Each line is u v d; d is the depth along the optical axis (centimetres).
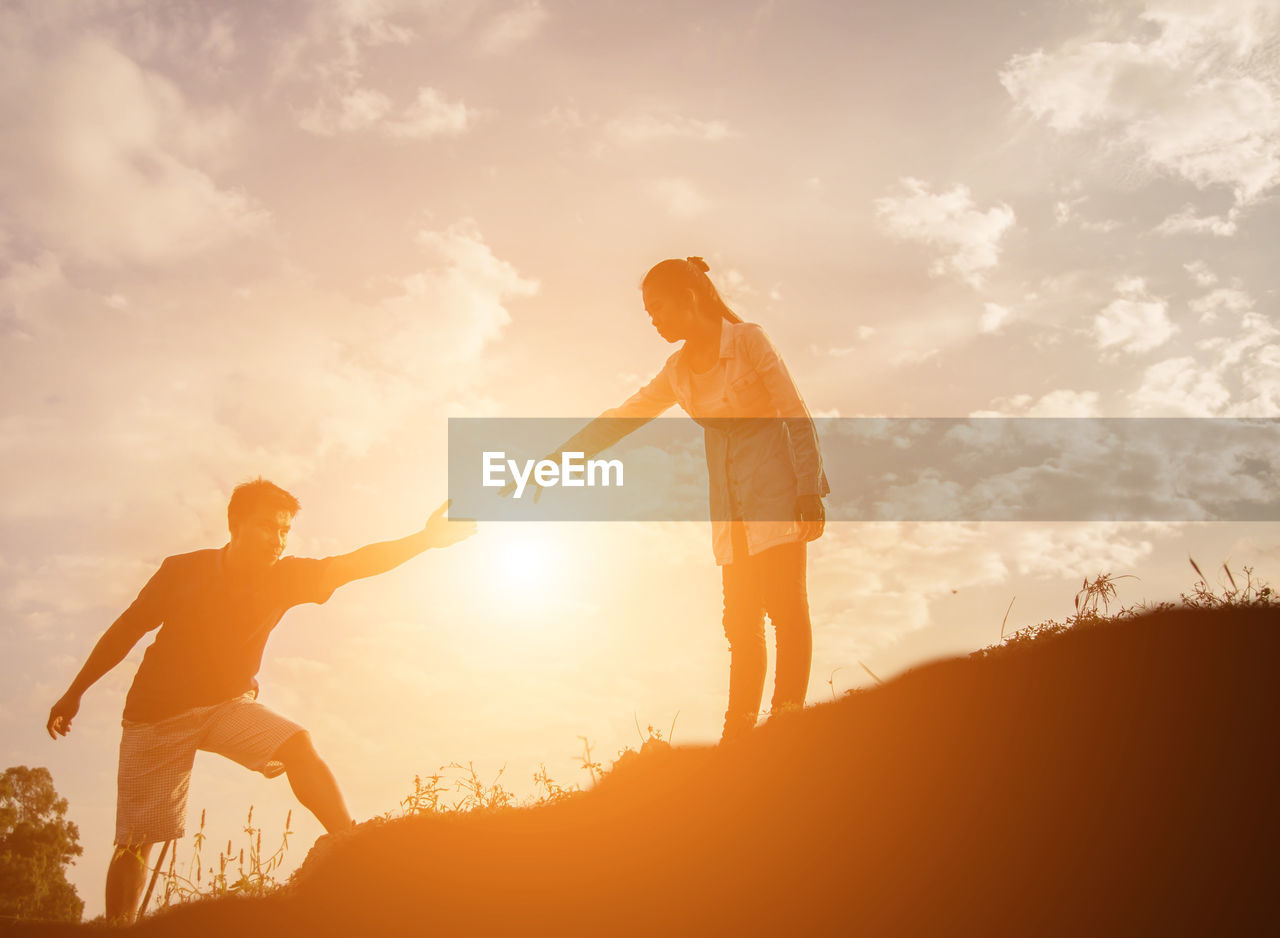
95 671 497
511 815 329
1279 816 228
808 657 455
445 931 273
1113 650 299
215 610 485
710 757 328
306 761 472
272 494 493
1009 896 234
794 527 469
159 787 475
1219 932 209
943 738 288
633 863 282
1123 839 237
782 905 253
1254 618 293
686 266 513
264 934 285
